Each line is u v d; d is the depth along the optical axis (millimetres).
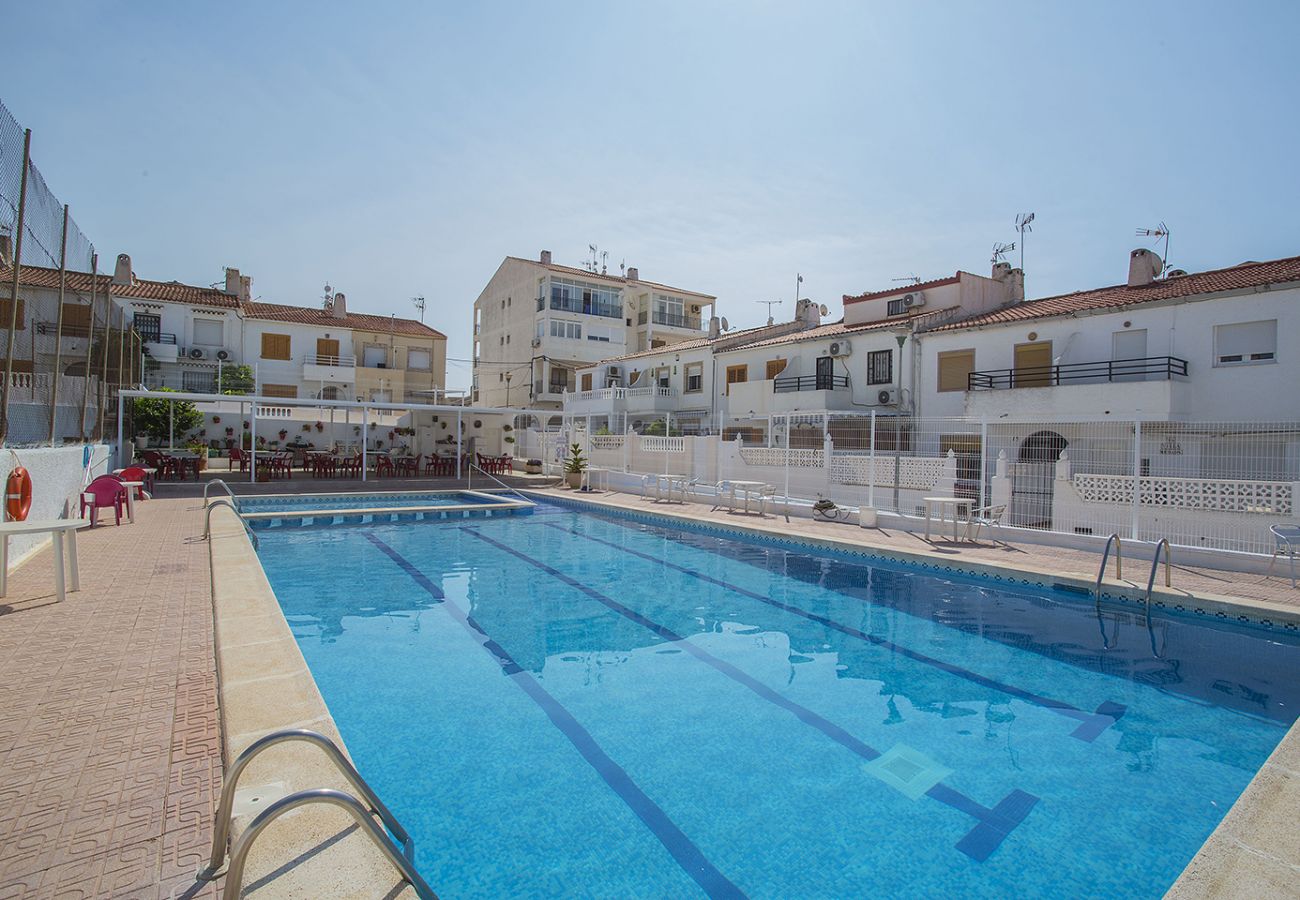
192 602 6965
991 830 4062
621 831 4008
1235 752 5086
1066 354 19969
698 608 9047
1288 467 12953
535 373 44438
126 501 12711
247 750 2584
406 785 4484
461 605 9055
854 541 12539
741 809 4258
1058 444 19453
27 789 3324
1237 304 17297
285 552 12750
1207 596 8359
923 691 6238
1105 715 5738
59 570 6918
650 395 34031
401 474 27000
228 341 35812
